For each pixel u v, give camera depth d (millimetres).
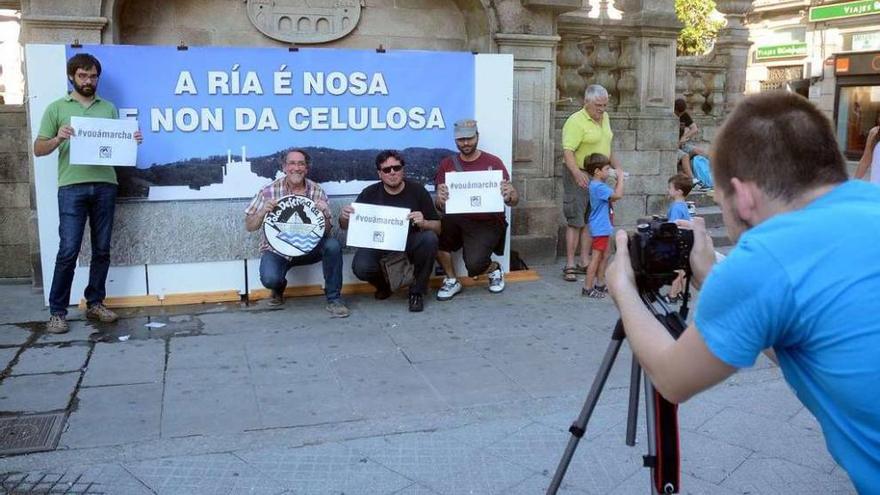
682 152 10016
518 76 7562
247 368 4910
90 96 5664
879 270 1467
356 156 6734
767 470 3580
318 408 4285
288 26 7074
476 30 7645
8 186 6973
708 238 2160
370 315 6133
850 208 1534
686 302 2273
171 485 3406
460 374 4836
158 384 4613
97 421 4074
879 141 5980
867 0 20766
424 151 6934
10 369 4836
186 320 5941
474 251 6594
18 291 6723
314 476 3504
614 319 6070
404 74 6762
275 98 6449
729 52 10805
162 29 6770
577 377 4781
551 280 7320
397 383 4680
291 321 5949
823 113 1633
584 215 7180
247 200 6461
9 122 6898
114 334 5570
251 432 3965
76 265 6059
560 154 8219
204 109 6277
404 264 6227
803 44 22750
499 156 7152
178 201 6289
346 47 7316
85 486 3387
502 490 3389
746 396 4449
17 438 3850
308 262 6258
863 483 1537
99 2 6211
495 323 5945
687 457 3713
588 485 3424
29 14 6105
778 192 1597
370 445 3828
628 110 8609
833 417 1561
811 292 1474
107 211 5805
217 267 6449
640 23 8398
